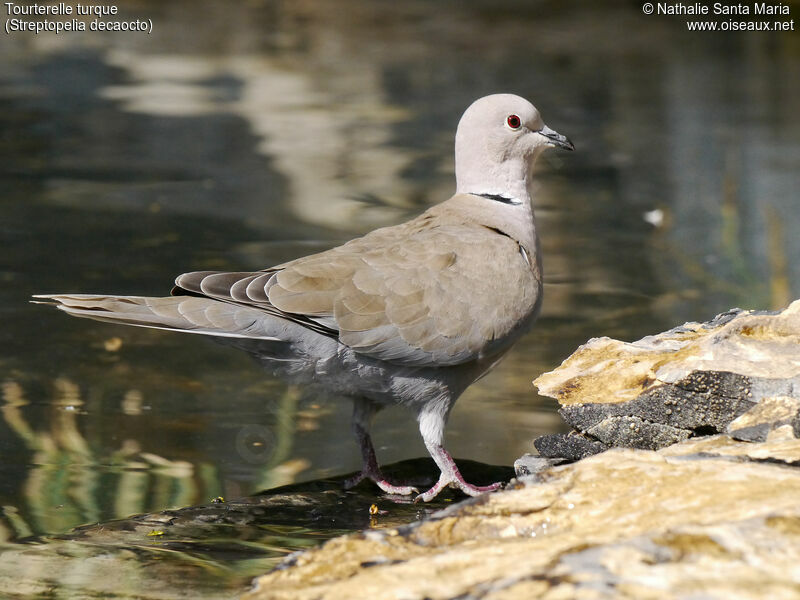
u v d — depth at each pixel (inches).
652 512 264.2
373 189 743.1
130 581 282.7
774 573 226.5
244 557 302.7
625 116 984.3
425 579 242.4
